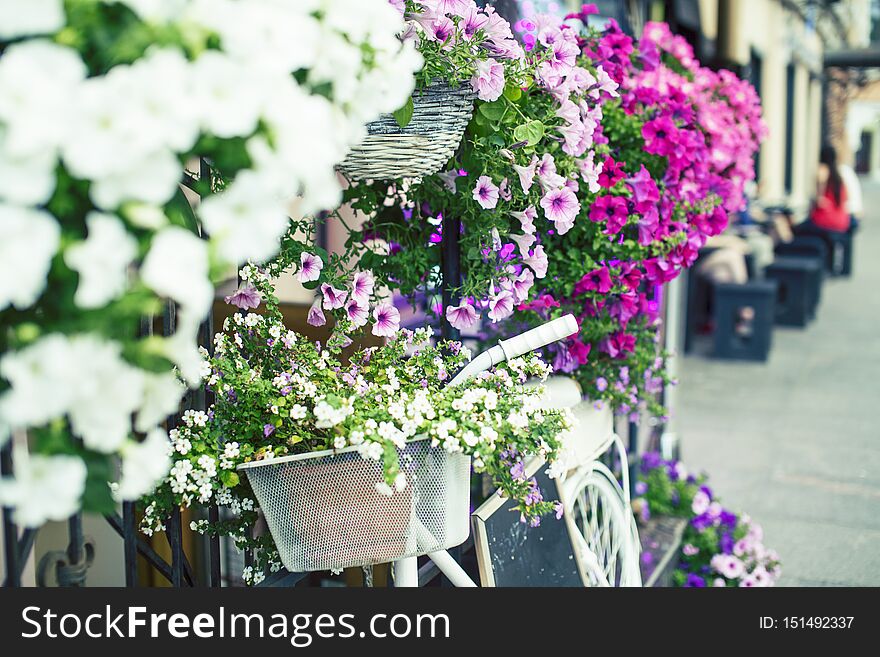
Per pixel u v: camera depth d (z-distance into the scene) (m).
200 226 1.67
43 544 2.74
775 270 10.04
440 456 1.92
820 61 18.34
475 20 2.09
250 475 1.89
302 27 1.18
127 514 2.03
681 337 6.71
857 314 10.86
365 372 2.21
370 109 1.41
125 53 1.10
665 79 3.03
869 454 5.61
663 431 4.62
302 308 3.23
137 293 1.09
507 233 2.44
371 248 2.59
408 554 1.93
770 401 6.89
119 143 1.03
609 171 2.76
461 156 2.36
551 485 2.62
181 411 2.21
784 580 3.86
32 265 1.02
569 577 2.60
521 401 2.03
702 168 3.04
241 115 1.09
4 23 1.05
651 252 2.88
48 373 1.05
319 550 1.88
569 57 2.38
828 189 13.79
